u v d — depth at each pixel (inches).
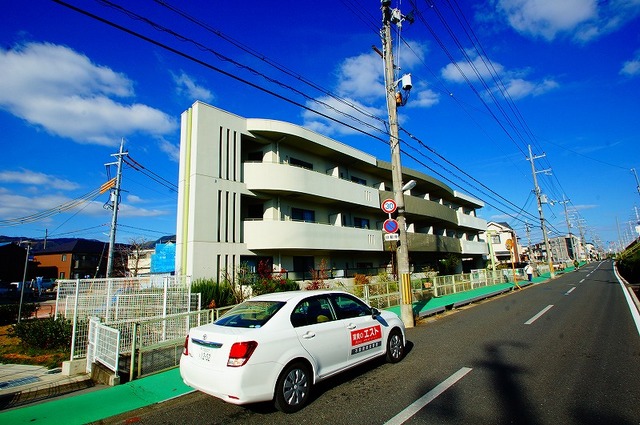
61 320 339.0
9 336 388.5
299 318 177.3
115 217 770.2
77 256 1688.0
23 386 215.9
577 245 3388.3
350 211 855.1
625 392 165.2
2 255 1400.1
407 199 978.7
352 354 195.6
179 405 173.9
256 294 473.4
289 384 159.5
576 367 206.1
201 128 550.0
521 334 304.2
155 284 333.4
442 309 477.7
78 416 162.1
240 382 142.0
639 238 1232.8
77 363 247.0
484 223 1531.7
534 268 1364.4
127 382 208.5
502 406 153.6
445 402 160.1
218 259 541.3
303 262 710.5
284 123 642.8
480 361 224.8
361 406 160.7
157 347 234.8
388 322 231.8
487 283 860.6
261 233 593.6
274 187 614.2
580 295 598.2
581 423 135.9
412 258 1046.4
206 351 157.0
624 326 319.6
